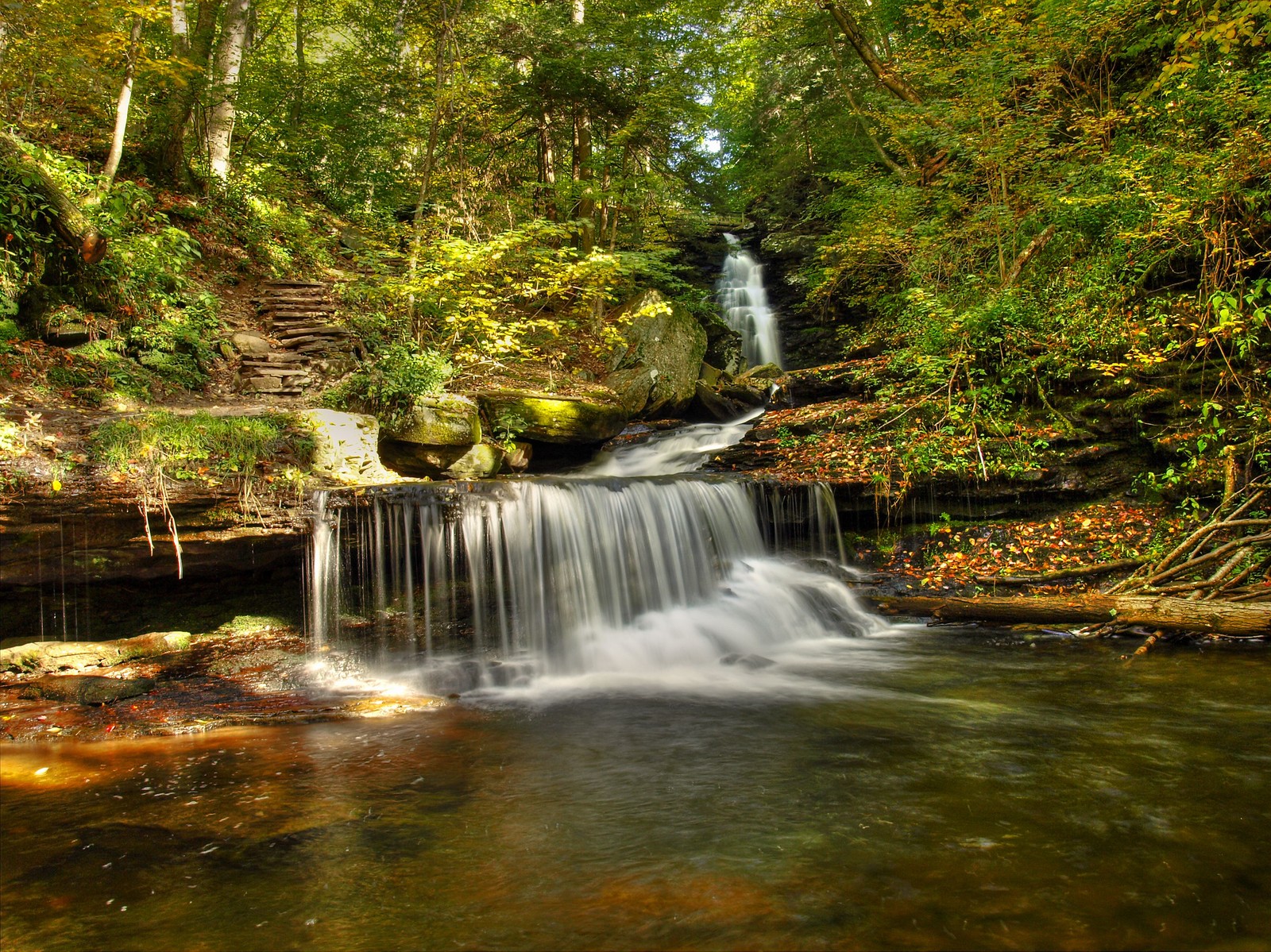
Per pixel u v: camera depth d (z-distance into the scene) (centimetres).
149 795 390
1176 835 326
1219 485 789
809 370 1410
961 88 1223
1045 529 861
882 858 313
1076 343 932
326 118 1827
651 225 1792
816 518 922
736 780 404
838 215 1867
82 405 820
